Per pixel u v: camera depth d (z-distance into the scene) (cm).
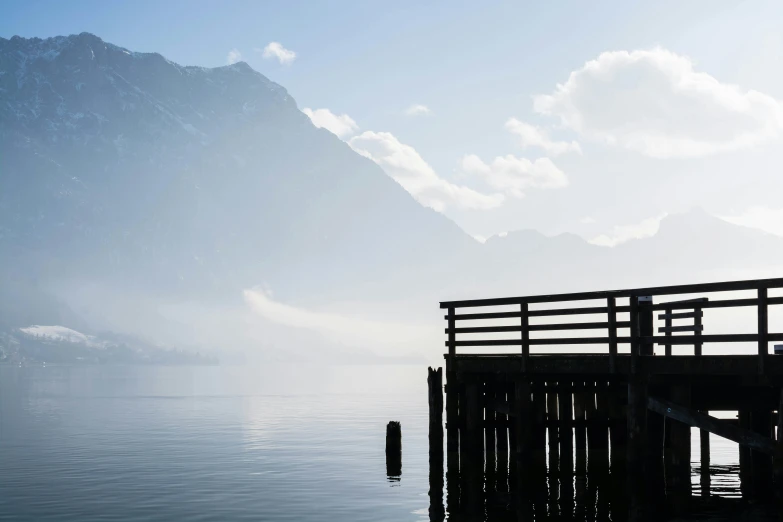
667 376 1983
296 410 6638
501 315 2478
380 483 2723
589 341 2161
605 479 2617
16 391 10675
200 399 8669
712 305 1880
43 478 2872
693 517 1969
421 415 5925
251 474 2947
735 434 1839
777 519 1747
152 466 3166
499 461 2853
